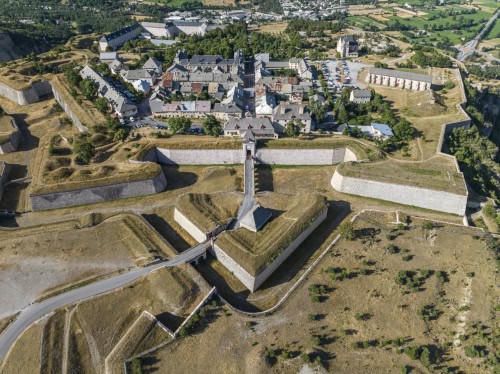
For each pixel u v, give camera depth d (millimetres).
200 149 152000
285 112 166625
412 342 86250
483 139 171875
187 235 120312
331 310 92812
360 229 117000
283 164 153250
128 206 132250
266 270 101562
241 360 81375
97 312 90125
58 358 80875
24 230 116688
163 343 84188
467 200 127062
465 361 83312
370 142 154750
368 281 100312
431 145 152750
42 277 99625
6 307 92062
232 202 129000
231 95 190750
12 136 161250
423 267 104625
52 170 139500
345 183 134500
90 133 160875
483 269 103938
